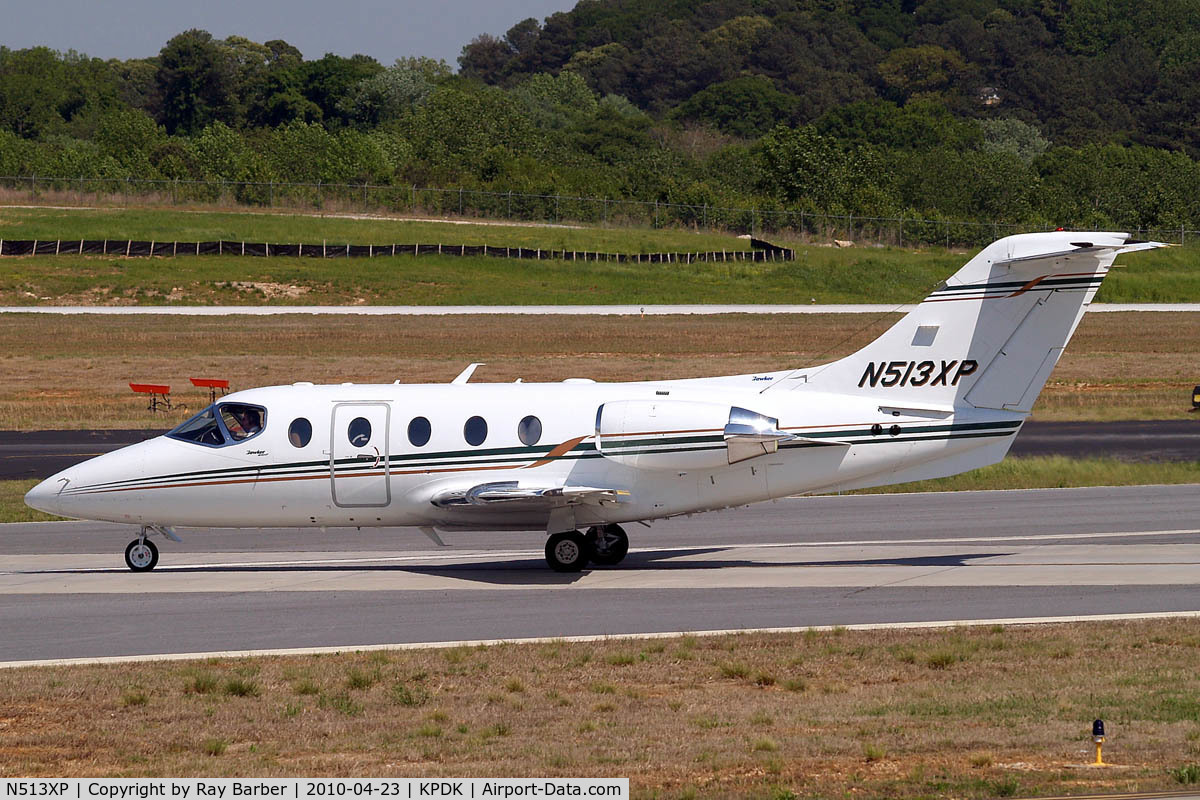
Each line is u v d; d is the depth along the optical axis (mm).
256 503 77312
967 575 72938
